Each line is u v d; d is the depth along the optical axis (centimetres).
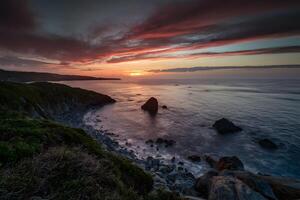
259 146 3155
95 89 16900
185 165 2491
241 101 8475
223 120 4219
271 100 8606
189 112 6184
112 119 5484
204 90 15250
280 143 3247
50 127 1038
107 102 8962
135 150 3050
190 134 3869
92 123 4991
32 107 3909
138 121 5172
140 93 13225
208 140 3494
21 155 568
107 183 544
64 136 905
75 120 5234
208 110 6438
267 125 4384
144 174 820
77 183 469
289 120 4794
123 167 795
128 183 717
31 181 433
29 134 821
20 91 4703
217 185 1108
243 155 2806
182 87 19612
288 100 8519
